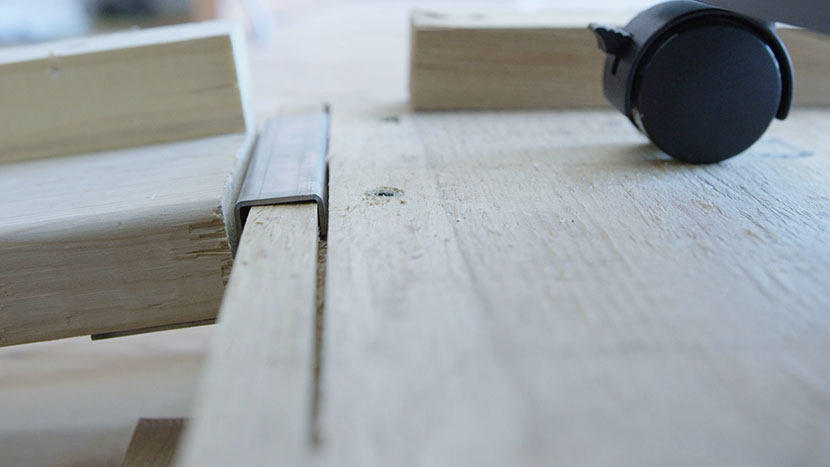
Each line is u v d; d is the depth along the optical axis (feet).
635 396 0.58
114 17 3.08
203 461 0.51
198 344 1.47
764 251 0.74
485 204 0.82
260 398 0.57
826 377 0.60
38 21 2.89
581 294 0.67
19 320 0.80
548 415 0.56
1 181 0.92
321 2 4.03
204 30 1.05
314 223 0.78
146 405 1.29
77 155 1.02
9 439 1.22
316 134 1.08
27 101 1.00
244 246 0.74
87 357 1.43
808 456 0.53
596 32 0.95
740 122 0.92
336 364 0.60
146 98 1.02
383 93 1.39
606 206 0.82
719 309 0.66
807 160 0.95
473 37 1.18
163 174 0.89
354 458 0.51
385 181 0.88
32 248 0.77
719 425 0.56
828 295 0.68
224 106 1.03
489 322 0.64
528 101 1.22
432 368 0.60
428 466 0.51
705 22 0.90
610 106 1.22
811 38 1.17
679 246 0.74
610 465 0.51
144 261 0.80
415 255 0.72
